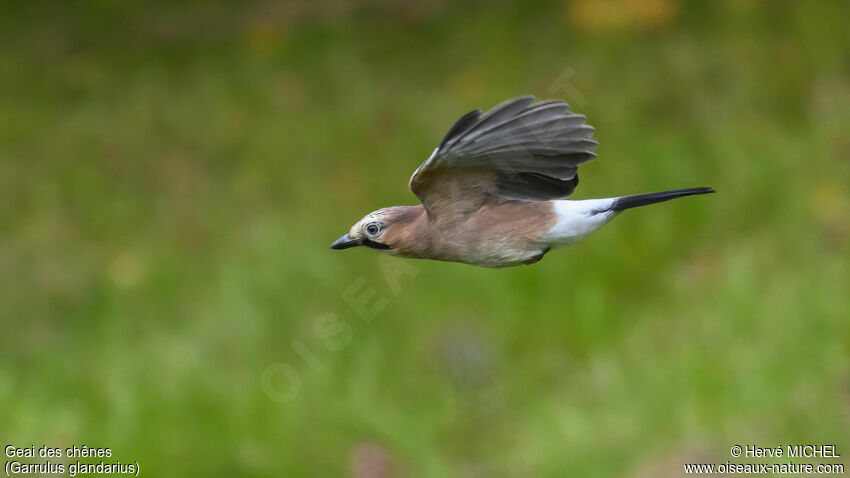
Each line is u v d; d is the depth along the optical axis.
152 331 13.04
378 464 11.19
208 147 15.83
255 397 11.78
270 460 11.20
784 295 12.27
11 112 16.62
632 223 13.47
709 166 14.23
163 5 18.81
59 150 15.95
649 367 11.69
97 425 11.66
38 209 15.05
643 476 10.48
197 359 12.28
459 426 11.53
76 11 18.78
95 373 12.42
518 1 17.47
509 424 11.59
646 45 16.16
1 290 13.80
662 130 14.92
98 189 15.30
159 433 11.54
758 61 15.65
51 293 13.73
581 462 10.93
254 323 12.68
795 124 14.80
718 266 12.98
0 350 13.02
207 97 16.64
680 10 16.62
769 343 11.66
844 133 14.43
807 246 12.95
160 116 16.41
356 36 17.45
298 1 18.48
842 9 16.23
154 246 14.35
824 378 11.15
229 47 17.70
